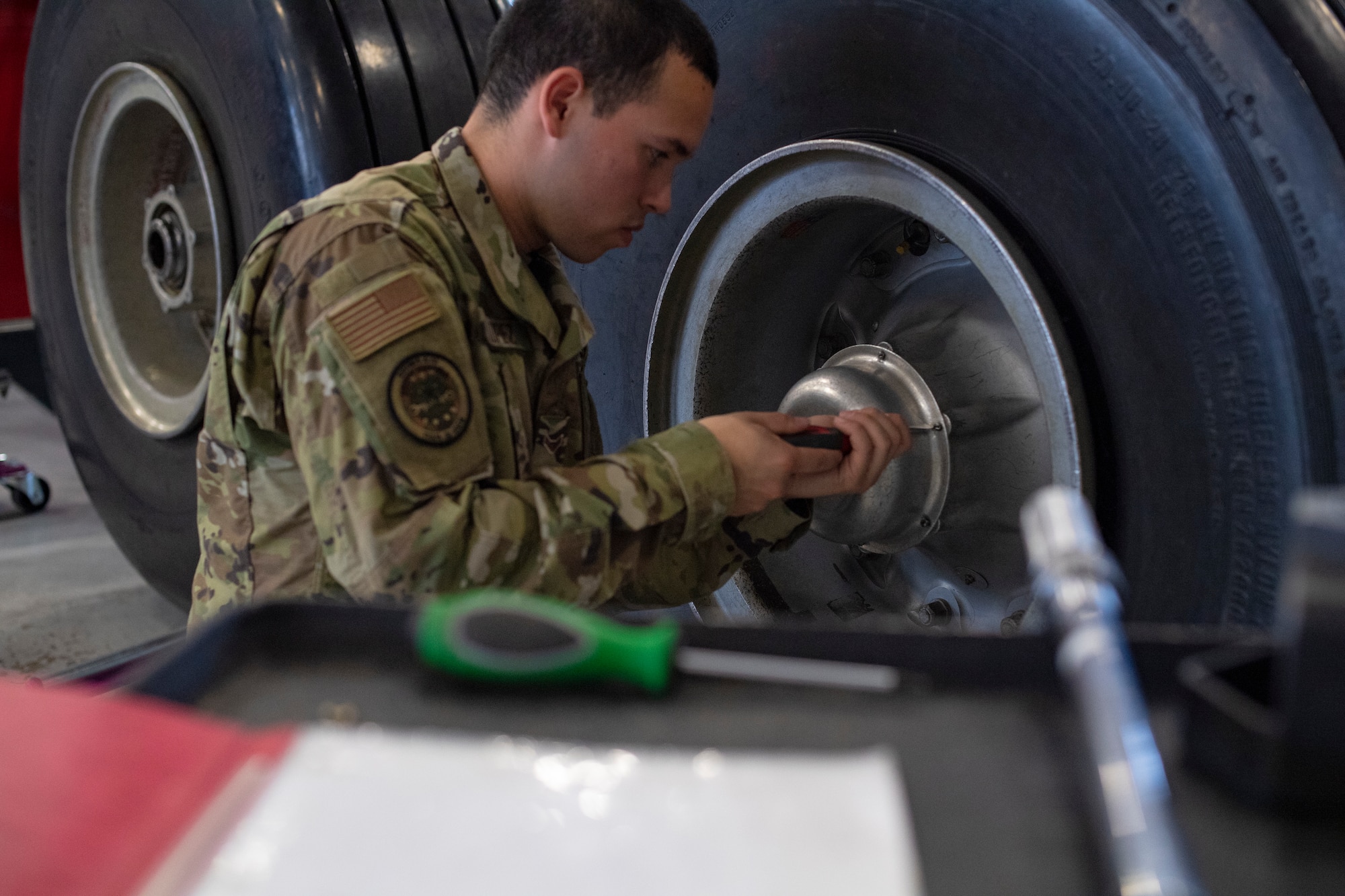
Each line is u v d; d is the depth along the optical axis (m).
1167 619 0.94
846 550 1.41
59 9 2.08
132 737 0.37
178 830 0.33
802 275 1.38
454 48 1.65
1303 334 0.79
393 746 0.37
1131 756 0.36
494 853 0.33
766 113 1.25
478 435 0.97
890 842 0.33
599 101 1.02
